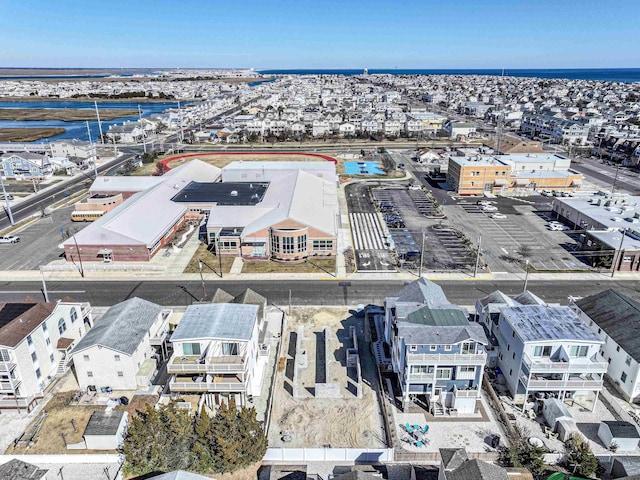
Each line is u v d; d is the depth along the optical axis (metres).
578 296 64.75
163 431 38.12
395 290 66.75
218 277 70.81
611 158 152.12
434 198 113.31
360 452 38.22
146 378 46.06
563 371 42.22
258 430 38.25
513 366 45.31
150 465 36.91
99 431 38.91
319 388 45.81
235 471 37.25
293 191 89.94
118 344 45.28
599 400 45.25
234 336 43.19
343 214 101.06
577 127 179.75
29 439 40.31
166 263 75.31
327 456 38.50
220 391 42.59
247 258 77.31
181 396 44.47
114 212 84.19
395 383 47.88
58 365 49.62
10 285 68.25
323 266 74.62
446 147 177.62
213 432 37.66
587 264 75.12
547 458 37.75
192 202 92.88
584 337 43.22
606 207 90.62
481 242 84.44
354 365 50.75
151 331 50.25
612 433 39.06
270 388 46.34
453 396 43.28
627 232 77.81
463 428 41.75
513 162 121.44
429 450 39.12
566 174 116.94
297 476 36.97
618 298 52.03
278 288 67.56
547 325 45.19
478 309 55.22
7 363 42.06
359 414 43.72
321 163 129.00
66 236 87.56
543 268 73.75
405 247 82.38
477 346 41.94
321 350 53.50
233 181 114.81
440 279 70.06
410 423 42.38
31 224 94.56
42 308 48.62
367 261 76.50
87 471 37.44
